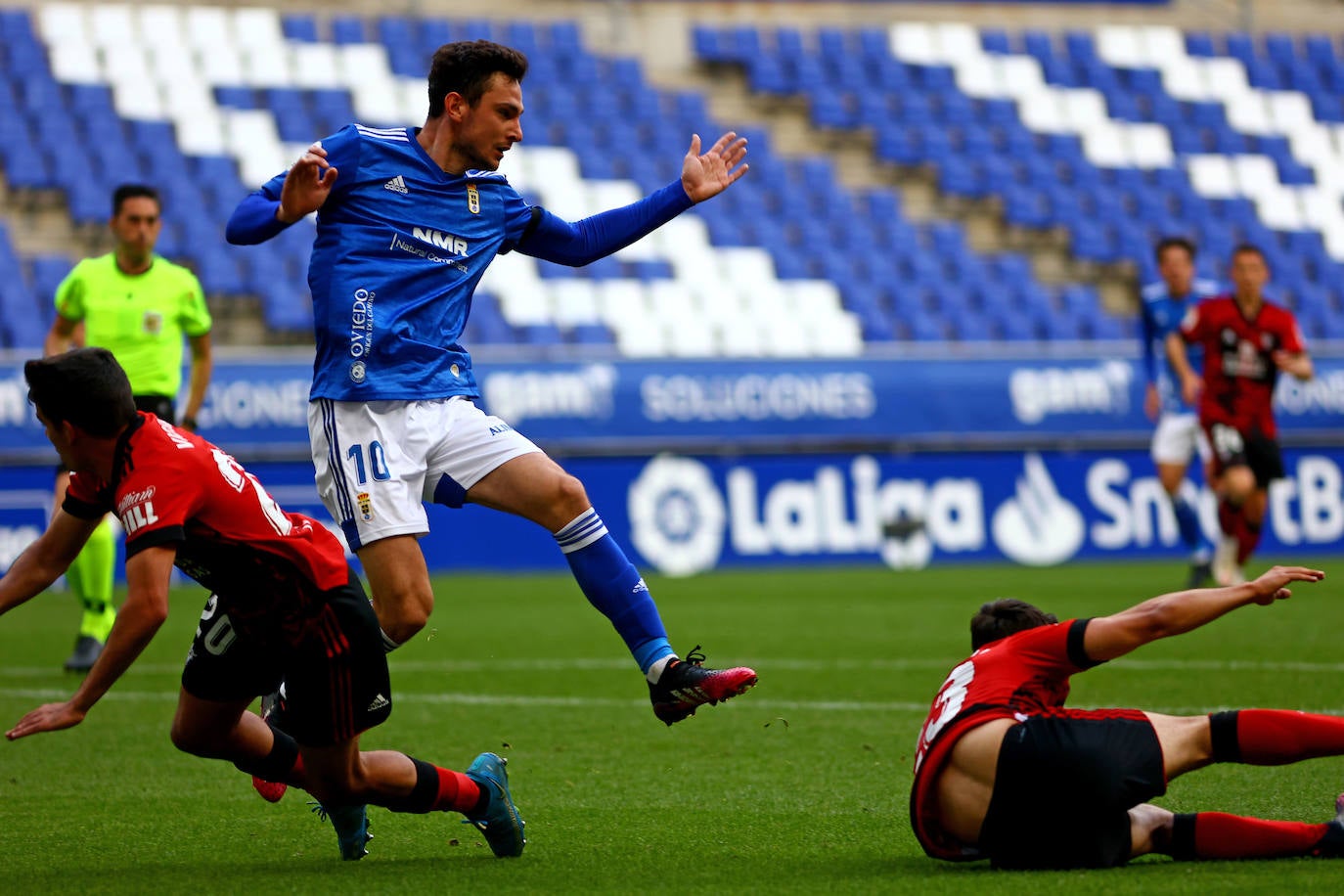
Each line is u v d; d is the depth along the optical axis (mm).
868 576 56938
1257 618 38688
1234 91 96375
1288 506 68188
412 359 15773
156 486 12312
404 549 15547
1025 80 93125
